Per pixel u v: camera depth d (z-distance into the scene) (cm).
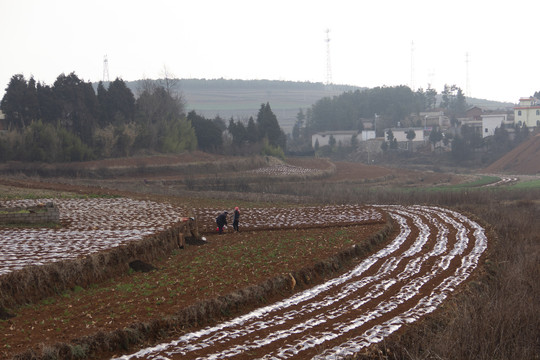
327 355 1532
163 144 10025
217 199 5697
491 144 13538
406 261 2816
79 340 1470
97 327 1581
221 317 1836
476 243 3331
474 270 2623
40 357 1366
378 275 2509
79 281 2067
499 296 2192
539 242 3703
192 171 8825
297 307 1986
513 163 11494
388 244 3291
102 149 8981
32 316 1694
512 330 1808
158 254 2666
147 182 7606
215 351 1538
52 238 2641
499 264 2820
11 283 1822
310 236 3303
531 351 1750
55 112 9269
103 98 10119
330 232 3478
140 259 2491
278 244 2997
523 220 4328
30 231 2845
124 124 9538
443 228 3944
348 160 14925
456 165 12950
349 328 1762
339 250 2811
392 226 3944
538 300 2212
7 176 6325
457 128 16075
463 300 2094
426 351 1600
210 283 2103
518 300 2091
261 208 4897
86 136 9131
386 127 17988
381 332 1733
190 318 1742
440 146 14412
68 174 7781
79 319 1661
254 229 3709
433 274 2530
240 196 5978
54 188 5053
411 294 2183
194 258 2658
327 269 2523
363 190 6756
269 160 10469
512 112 16662
